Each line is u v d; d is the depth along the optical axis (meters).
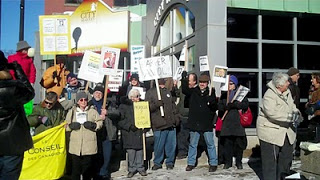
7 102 4.02
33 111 6.42
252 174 7.36
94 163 6.97
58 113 6.51
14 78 4.39
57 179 6.77
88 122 6.36
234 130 7.61
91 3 18.12
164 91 7.80
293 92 6.88
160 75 7.70
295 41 10.39
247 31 10.05
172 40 12.64
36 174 6.07
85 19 18.25
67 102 7.04
